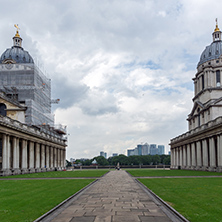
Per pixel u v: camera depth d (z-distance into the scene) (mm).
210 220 12477
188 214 13672
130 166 123812
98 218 13094
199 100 87875
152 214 13891
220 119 57281
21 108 72438
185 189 23750
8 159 53125
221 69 82562
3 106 72875
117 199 18750
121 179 39438
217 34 92000
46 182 33625
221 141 56906
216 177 39438
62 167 103750
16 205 16578
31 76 88000
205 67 83875
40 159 78000
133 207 15734
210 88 80625
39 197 19750
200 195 19953
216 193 20969
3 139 52438
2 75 88562
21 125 61281
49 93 106375
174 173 54625
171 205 16094
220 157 57406
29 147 68500
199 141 73188
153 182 31938
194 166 78250
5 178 43344
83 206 16203
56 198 19172
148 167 123375
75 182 33438
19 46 103625
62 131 108625
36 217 13414
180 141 95562
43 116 93438
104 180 37562
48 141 84688
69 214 14062
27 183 32156
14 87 85750
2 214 14094
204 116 80125
